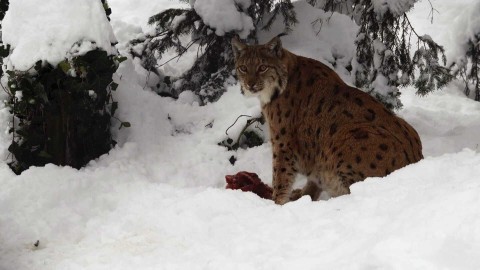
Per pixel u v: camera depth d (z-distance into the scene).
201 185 8.97
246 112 10.05
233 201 6.54
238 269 4.75
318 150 7.88
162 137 9.80
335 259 4.36
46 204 7.30
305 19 12.12
